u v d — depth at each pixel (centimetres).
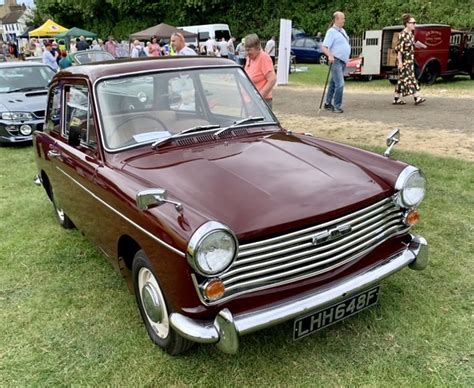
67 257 454
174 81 381
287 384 277
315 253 274
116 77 364
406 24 1121
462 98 1244
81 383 287
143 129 357
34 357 313
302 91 1622
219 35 2944
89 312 361
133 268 310
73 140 374
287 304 262
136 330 335
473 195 530
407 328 318
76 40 2780
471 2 2694
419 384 270
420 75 1471
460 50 1575
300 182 292
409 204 312
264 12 3534
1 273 430
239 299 256
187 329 254
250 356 299
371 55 1714
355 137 838
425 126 899
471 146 735
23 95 955
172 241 249
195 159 324
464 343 302
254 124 388
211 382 282
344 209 279
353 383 275
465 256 406
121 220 304
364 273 291
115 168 330
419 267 320
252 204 268
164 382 284
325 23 3244
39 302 378
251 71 642
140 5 4112
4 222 555
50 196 532
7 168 791
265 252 259
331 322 286
